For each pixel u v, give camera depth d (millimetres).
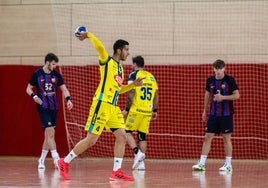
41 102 17438
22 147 23984
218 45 22984
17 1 24953
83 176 14852
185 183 13023
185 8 23297
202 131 22594
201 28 23156
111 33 24031
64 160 13922
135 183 12930
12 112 24078
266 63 22156
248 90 22203
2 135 24172
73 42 24312
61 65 24281
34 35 24766
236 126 22281
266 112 22016
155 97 18469
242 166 19484
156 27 23562
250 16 22703
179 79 22859
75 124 23688
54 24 24578
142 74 17938
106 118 13500
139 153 17469
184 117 22781
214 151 22344
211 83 17656
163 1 23516
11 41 25000
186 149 22766
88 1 24281
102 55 13398
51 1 24594
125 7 23891
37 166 19016
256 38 22625
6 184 12547
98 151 23344
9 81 24094
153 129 23000
